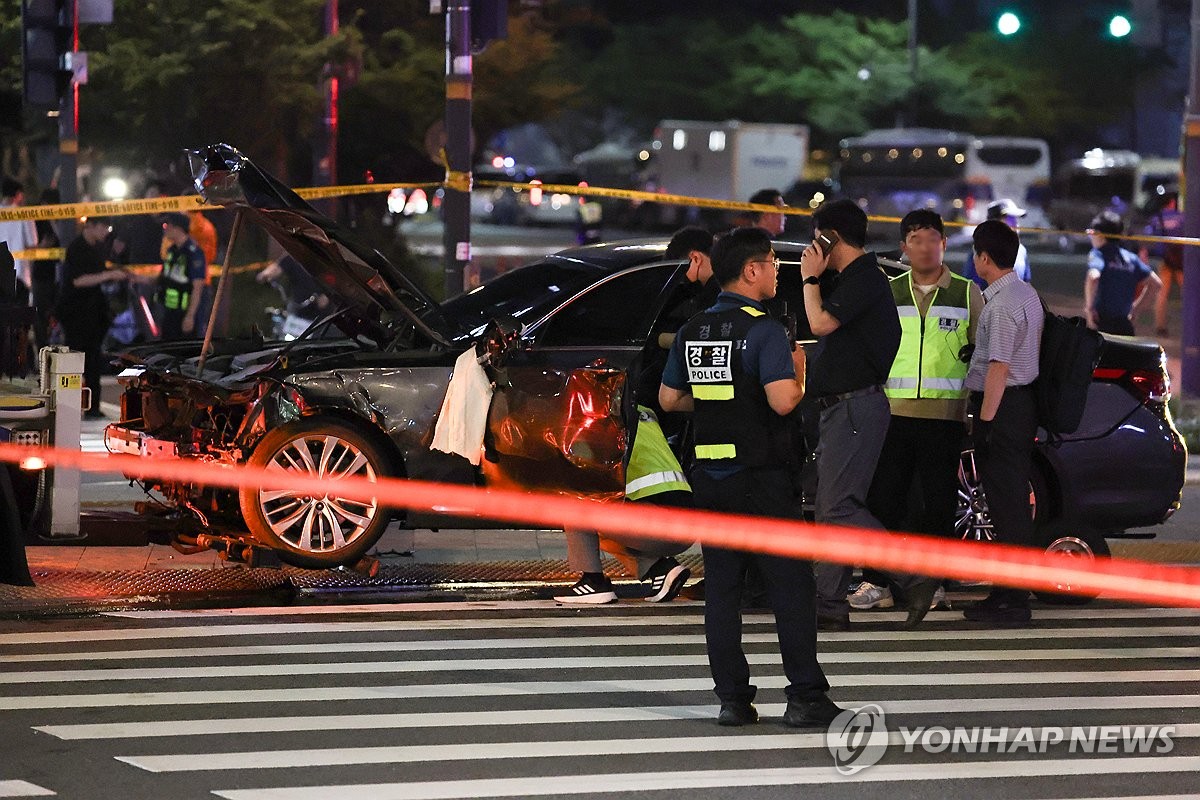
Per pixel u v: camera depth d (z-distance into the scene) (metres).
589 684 13.75
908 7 112.50
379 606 16.91
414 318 18.02
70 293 28.34
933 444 16.73
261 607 16.77
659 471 16.91
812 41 111.44
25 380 19.67
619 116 126.12
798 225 87.88
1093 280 29.66
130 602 16.81
